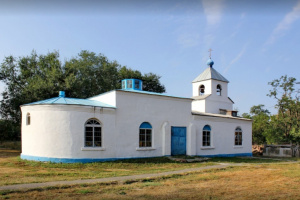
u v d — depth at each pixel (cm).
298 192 1002
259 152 3250
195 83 3356
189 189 1043
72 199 867
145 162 1844
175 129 2212
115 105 1881
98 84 3941
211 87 3172
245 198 911
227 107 3319
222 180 1250
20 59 3478
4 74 3378
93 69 3941
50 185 1044
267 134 3762
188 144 2281
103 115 1816
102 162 1755
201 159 2108
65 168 1578
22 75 3419
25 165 1655
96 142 1792
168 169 1608
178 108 2253
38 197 884
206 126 2486
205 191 1009
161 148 2098
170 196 926
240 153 2786
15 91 3338
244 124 2872
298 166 1859
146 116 2033
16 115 3231
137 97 1997
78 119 1738
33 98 2975
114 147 1844
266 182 1203
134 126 1956
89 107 1764
